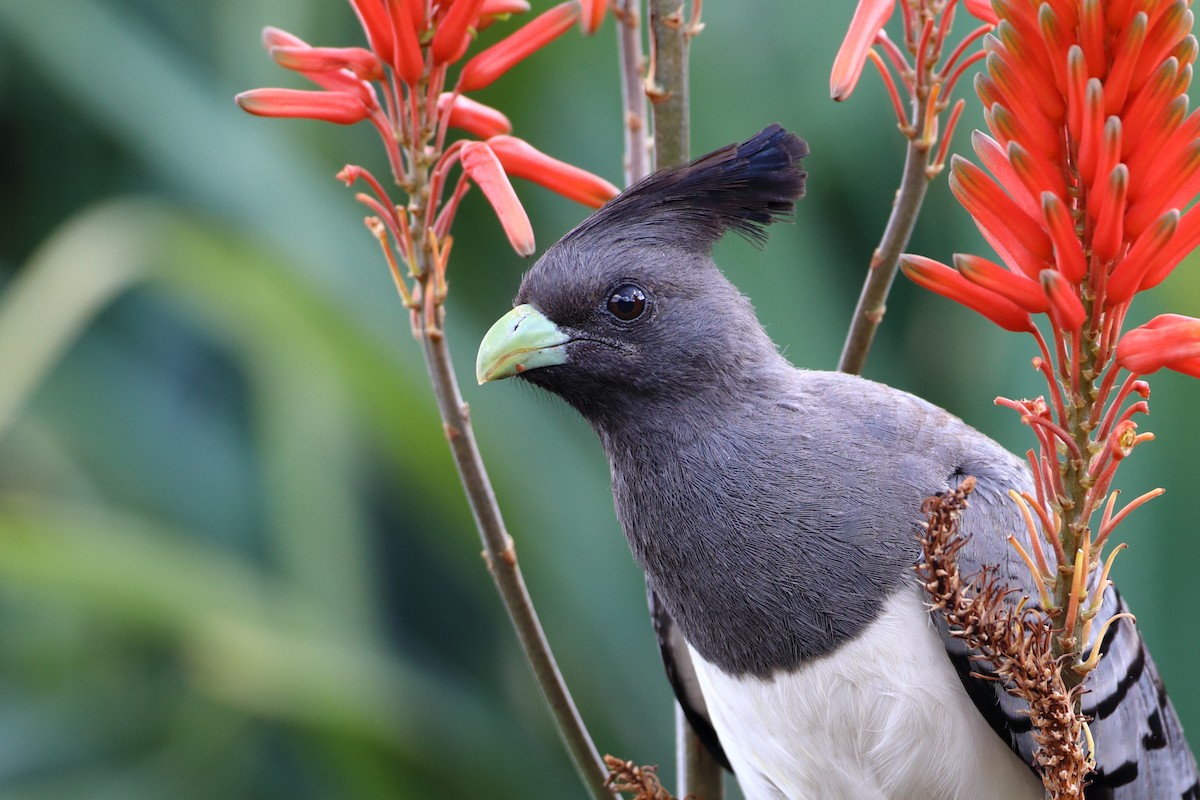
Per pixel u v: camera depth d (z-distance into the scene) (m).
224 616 10.52
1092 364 5.19
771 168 7.11
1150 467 9.52
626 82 7.44
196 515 12.17
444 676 12.16
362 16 5.96
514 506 10.86
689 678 7.91
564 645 11.10
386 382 10.77
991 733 6.65
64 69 11.80
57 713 11.98
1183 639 9.45
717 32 11.25
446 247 6.21
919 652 6.54
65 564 10.27
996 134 5.29
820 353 10.82
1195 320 5.01
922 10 6.43
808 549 6.70
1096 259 5.09
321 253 11.27
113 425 12.23
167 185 12.81
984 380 10.59
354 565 11.11
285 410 11.03
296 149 11.98
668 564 7.07
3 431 10.32
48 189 13.04
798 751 6.88
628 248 7.14
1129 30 5.02
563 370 7.15
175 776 11.75
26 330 10.41
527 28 6.34
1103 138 4.96
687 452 7.02
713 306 7.14
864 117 11.33
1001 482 6.86
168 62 11.96
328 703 10.56
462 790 11.14
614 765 6.55
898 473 6.76
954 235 11.16
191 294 11.05
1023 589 6.56
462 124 6.54
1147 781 7.32
